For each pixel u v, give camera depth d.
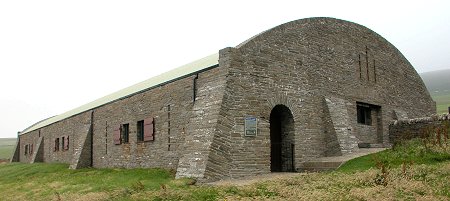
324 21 21.97
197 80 18.80
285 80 19.31
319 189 12.43
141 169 22.02
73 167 29.28
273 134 19.94
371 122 24.45
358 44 24.02
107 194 13.91
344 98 22.28
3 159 61.50
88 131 29.94
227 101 16.95
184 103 19.47
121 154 25.38
